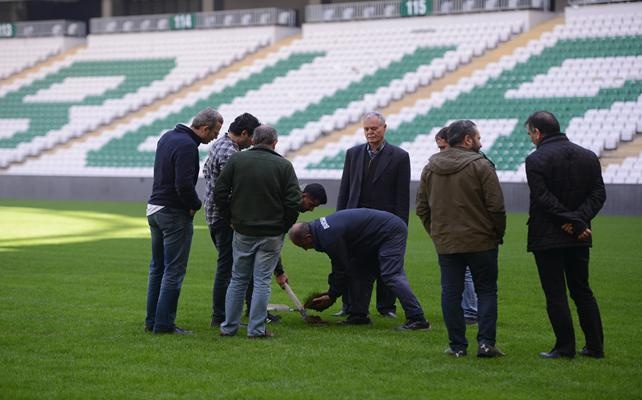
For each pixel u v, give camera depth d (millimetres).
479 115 35688
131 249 20078
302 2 49625
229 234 11438
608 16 37406
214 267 17141
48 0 53781
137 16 50594
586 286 9750
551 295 9594
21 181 40906
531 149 33062
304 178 35781
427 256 18703
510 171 32406
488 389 8453
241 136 11641
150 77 45688
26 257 18578
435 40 40719
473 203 9586
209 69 44875
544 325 11523
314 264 17516
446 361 9586
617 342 10477
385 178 12273
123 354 9859
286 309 12727
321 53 43000
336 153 36750
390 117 37500
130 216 29391
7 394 8250
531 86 35906
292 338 10805
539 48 37688
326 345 10406
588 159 9500
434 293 14203
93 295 13820
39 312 12359
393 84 39375
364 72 40688
